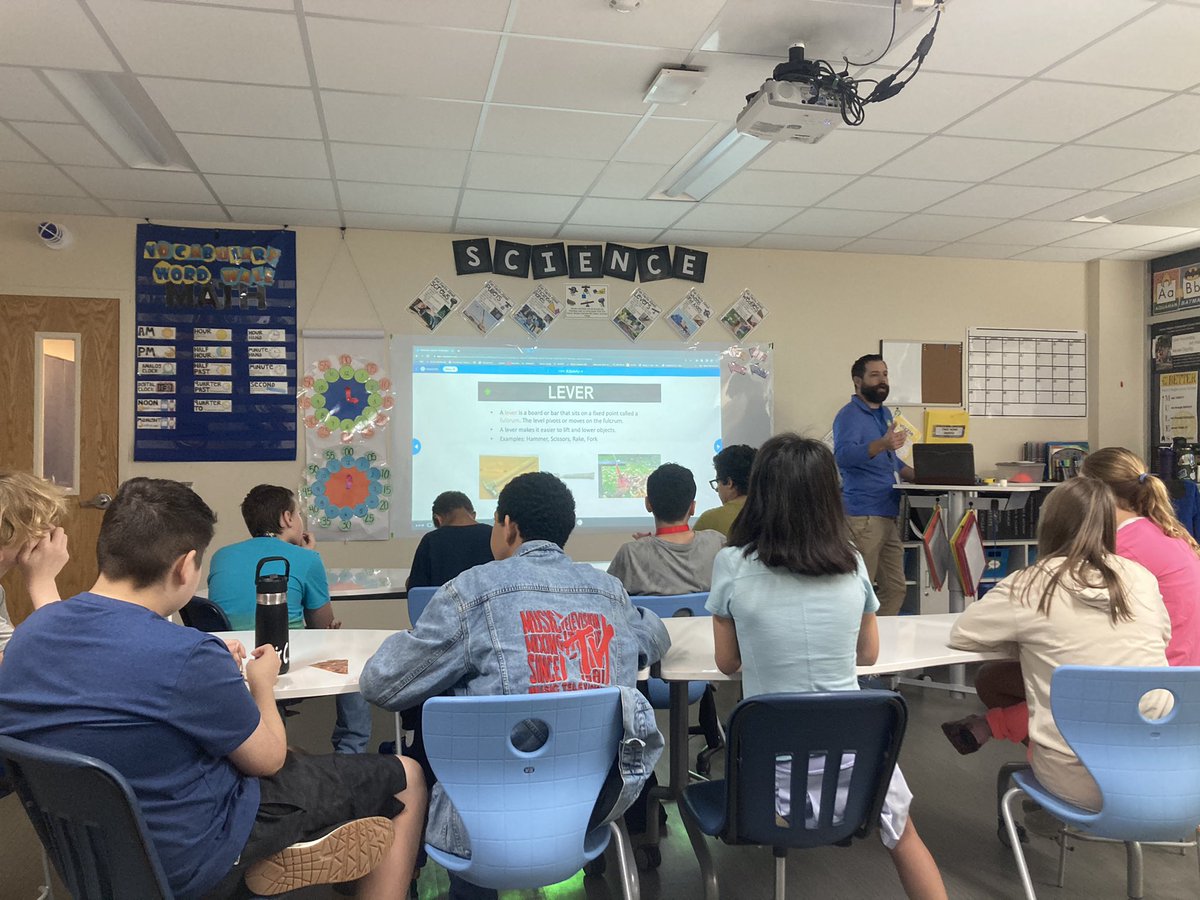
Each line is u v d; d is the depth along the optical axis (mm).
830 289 5602
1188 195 4398
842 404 5609
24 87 3066
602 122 3412
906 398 5660
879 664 1956
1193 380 5527
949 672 4434
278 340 4883
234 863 1341
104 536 1355
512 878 1507
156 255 4734
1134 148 3723
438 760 1463
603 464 5301
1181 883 2291
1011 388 5820
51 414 4645
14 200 4391
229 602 2639
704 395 5438
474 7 2516
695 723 3738
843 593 1715
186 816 1281
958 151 3754
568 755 1487
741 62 2895
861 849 2514
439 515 3318
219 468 4832
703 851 1804
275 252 4887
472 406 5141
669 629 2316
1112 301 5863
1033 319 5855
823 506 1704
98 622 1282
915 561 5008
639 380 5352
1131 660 1823
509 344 5191
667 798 2400
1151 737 1686
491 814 1481
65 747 1219
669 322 5402
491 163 3893
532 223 4914
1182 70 2947
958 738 2303
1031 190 4309
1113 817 1711
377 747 3363
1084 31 2674
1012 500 5031
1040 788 1894
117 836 1217
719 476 3254
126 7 2512
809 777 1686
